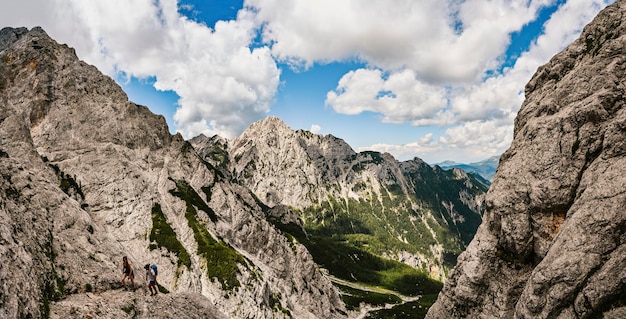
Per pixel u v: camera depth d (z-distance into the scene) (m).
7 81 109.12
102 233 49.44
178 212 108.25
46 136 100.06
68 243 39.78
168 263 87.06
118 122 115.62
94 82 120.38
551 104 58.59
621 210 40.12
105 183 93.69
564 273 41.12
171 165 125.69
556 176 52.12
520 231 55.06
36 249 32.53
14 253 26.97
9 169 41.22
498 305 55.47
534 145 57.47
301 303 131.25
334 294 160.62
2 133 70.56
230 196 139.12
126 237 87.00
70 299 31.66
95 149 101.75
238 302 89.38
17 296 24.30
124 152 108.50
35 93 106.88
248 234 132.00
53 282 31.48
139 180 102.25
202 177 136.62
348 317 158.50
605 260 39.28
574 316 39.59
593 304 38.16
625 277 37.28
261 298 96.81
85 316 29.14
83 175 92.75
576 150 51.25
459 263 64.69
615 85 51.16
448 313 64.06
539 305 42.84
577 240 41.84
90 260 40.03
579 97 54.78
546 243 52.03
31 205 39.88
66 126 104.75
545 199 52.25
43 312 26.64
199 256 96.31
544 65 68.94
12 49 117.88
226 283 91.69
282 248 145.25
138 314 34.88
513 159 61.22
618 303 36.84
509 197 57.91
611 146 46.28
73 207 47.47
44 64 112.44
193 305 45.09
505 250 58.09
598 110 50.03
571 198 50.19
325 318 137.88
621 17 56.94
